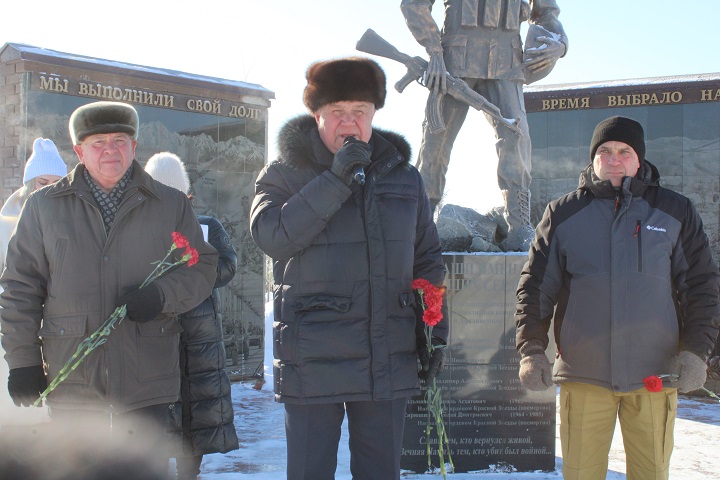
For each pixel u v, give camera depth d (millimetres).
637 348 3615
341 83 3320
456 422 5137
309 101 3424
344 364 3234
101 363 3270
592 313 3684
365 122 3387
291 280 3324
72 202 3357
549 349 5281
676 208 3734
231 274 4664
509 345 5152
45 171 4348
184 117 8078
